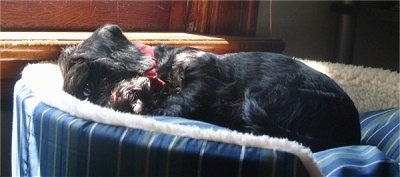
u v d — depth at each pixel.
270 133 1.23
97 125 0.92
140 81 1.22
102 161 0.90
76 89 1.21
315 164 0.85
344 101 1.31
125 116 0.92
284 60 1.37
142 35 1.63
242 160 0.84
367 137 1.38
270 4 1.92
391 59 2.21
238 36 1.80
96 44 1.27
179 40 1.61
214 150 0.85
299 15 2.00
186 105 1.24
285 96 1.29
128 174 0.88
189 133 0.87
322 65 1.68
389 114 1.40
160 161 0.86
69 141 0.95
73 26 1.66
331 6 2.04
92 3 1.68
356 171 1.04
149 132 0.88
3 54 1.37
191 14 1.81
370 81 1.61
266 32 1.94
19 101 1.15
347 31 1.98
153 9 1.78
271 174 0.84
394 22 2.09
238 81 1.31
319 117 1.27
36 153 1.04
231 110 1.26
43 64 1.36
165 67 1.31
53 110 1.01
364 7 1.88
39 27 1.61
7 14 1.56
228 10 1.81
